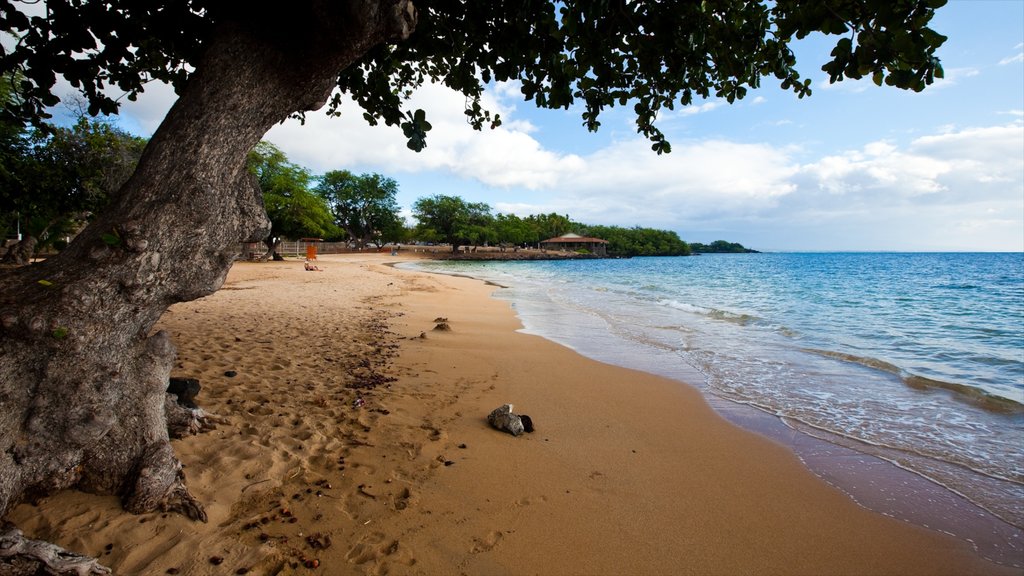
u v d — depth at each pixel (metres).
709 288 29.55
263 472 3.41
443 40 4.38
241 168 3.01
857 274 47.12
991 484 4.22
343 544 2.79
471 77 4.68
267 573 2.50
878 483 4.21
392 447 4.16
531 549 2.98
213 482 3.19
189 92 2.79
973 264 71.06
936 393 6.89
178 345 7.12
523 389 6.57
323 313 11.80
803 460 4.65
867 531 3.48
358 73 4.82
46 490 2.66
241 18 2.89
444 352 8.46
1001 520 3.66
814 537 3.37
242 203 2.98
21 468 2.39
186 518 2.79
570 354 9.17
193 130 2.68
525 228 118.88
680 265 77.38
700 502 3.77
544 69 4.34
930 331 12.97
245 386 5.33
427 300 17.72
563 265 77.00
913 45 2.47
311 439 4.09
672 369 8.23
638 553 3.06
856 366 8.52
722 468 4.42
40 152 10.16
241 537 2.74
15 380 2.33
